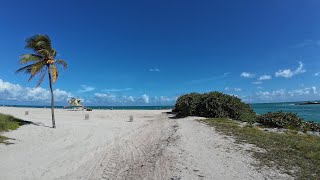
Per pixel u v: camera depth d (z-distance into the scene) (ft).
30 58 84.43
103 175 37.06
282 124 84.94
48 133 76.38
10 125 79.41
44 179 35.88
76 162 44.32
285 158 41.19
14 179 35.73
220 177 32.78
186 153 44.39
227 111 114.42
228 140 56.13
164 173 35.14
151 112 186.80
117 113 178.19
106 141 64.39
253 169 35.70
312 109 274.98
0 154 49.11
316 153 43.62
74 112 187.93
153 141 60.90
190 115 125.59
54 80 89.25
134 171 37.70
